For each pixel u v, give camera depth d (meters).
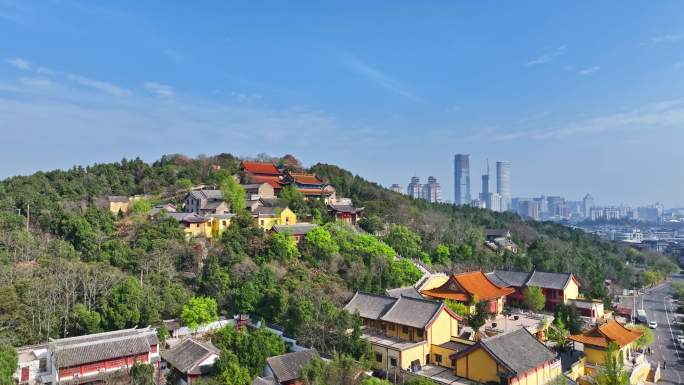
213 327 65.31
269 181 130.50
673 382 66.19
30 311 57.88
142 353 52.38
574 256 135.38
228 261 76.62
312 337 57.50
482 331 70.19
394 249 102.62
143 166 134.38
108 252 74.44
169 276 71.62
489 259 114.38
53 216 84.19
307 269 81.19
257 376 48.38
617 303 116.75
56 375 48.47
